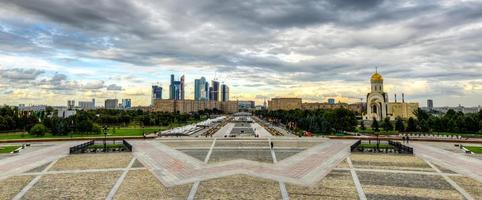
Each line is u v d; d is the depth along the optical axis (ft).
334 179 113.39
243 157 159.02
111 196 94.02
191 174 120.98
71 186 104.53
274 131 344.90
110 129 364.17
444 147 200.44
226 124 497.46
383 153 171.12
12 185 105.81
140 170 128.06
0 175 119.75
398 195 94.94
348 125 334.85
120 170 128.06
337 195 94.99
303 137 269.85
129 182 109.29
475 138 258.57
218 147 198.59
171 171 126.11
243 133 317.63
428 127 329.31
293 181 110.73
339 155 164.86
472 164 140.36
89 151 175.94
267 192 97.86
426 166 136.05
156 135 283.18
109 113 584.40
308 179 113.50
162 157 158.51
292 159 152.97
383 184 106.63
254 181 110.83
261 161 147.64
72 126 292.40
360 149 178.81
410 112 617.21
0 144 219.61
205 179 113.39
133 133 310.04
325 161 147.54
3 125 321.11
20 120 345.72
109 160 150.00
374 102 529.45
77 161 147.64
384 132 329.72
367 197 93.15
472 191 98.78
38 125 277.23
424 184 106.63
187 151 180.24
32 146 206.90
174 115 560.61
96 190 100.01
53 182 109.50
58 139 240.94
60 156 162.20
